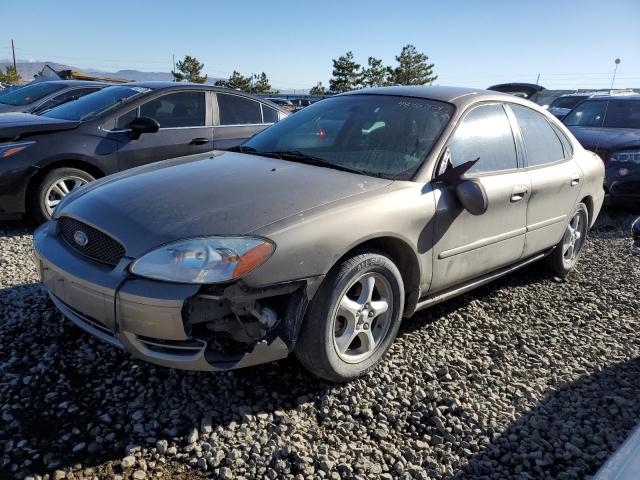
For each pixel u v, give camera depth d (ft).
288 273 7.80
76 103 19.79
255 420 8.13
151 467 7.05
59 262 8.41
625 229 21.81
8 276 12.84
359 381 9.30
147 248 7.65
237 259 7.43
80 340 9.85
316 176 9.64
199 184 9.21
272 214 8.16
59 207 9.75
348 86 177.68
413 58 180.86
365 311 9.10
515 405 9.05
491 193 11.10
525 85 63.21
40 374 8.79
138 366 9.20
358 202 8.86
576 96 47.42
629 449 4.63
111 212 8.46
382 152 10.64
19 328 10.20
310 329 8.33
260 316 7.86
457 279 11.04
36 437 7.41
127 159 18.30
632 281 15.39
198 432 7.75
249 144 12.36
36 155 16.42
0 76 188.14
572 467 7.63
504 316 12.50
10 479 6.65
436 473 7.39
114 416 7.97
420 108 11.48
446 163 10.46
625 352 11.13
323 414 8.36
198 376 9.05
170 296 7.27
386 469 7.38
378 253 9.03
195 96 20.43
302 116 12.82
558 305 13.37
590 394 9.48
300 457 7.31
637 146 22.70
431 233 9.86
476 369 10.02
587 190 14.96
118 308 7.55
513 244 12.26
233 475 7.02
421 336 11.14
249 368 9.39
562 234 14.38
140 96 19.12
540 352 10.91
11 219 16.66
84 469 6.93
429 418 8.55
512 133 12.51
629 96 27.73
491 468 7.57
